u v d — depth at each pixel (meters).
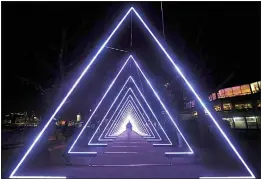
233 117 36.06
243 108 34.47
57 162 8.12
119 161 8.13
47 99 8.10
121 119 24.52
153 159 8.55
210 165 7.23
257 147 11.18
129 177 5.66
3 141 14.80
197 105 11.70
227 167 6.89
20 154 6.78
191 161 7.96
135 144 14.01
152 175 5.88
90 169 6.71
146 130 21.84
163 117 16.09
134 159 8.54
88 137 16.55
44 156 7.19
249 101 33.44
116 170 6.54
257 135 18.62
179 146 11.86
